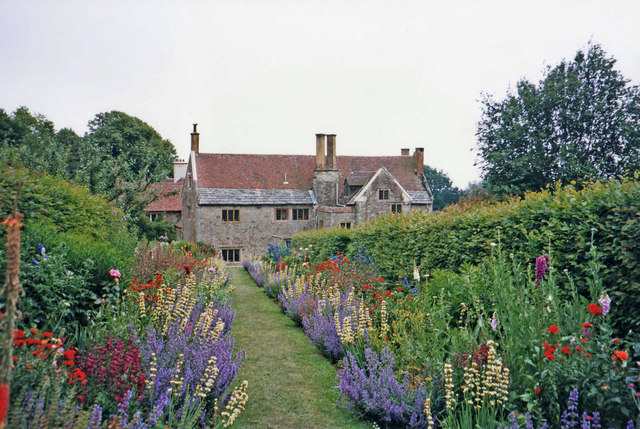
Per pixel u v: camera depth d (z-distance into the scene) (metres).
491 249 7.74
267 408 5.71
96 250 6.91
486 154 28.64
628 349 4.44
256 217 37.88
